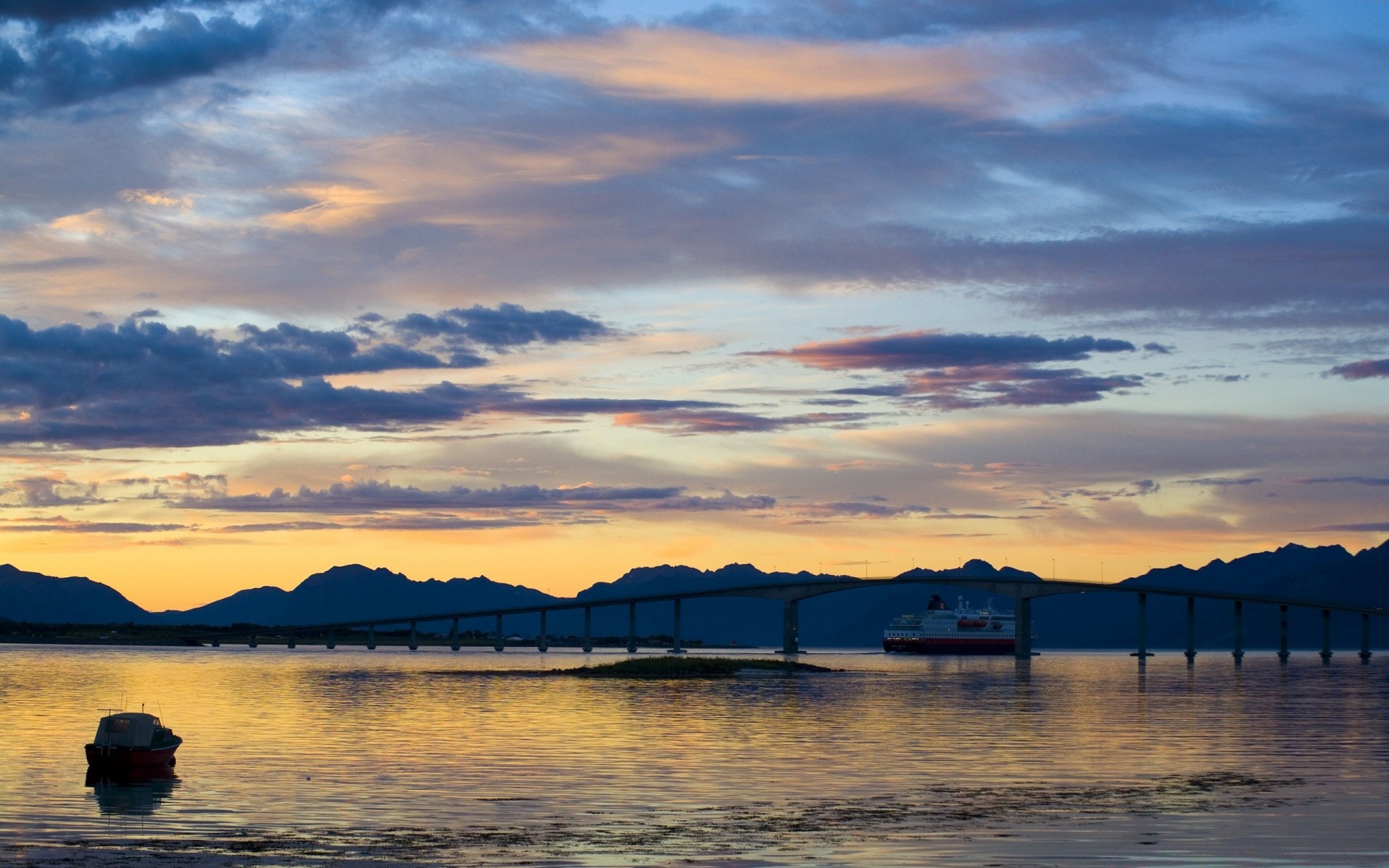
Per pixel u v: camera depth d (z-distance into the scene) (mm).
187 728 100250
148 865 46938
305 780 68500
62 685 165375
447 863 47406
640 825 54656
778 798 62156
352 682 182625
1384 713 121250
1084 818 56219
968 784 67125
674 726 103500
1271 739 93375
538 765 75438
